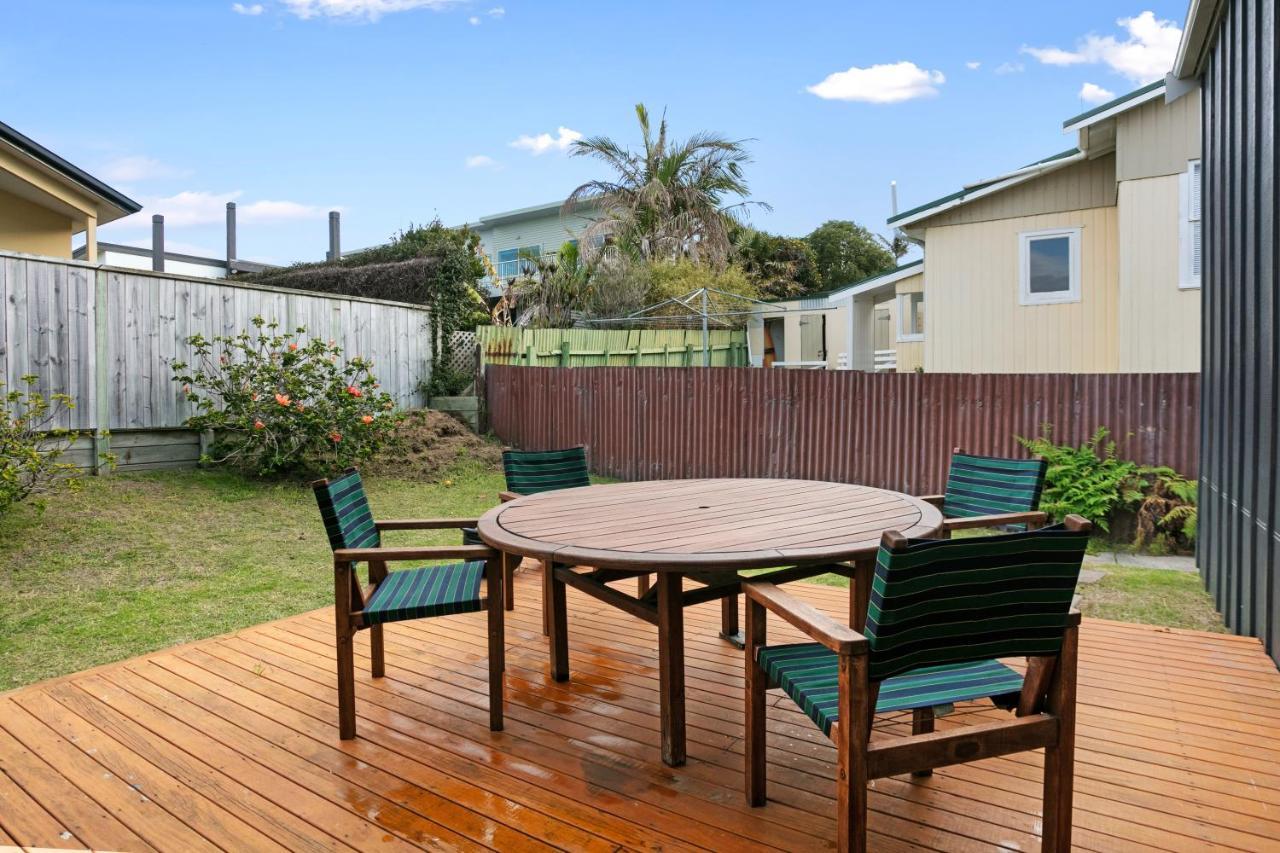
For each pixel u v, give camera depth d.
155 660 3.71
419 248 12.79
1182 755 2.70
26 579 4.94
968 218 11.31
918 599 1.87
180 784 2.61
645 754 2.79
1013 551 1.92
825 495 3.70
